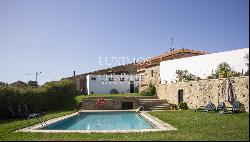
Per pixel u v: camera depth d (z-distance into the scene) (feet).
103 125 73.92
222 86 82.99
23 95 84.07
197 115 71.31
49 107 105.40
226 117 63.52
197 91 94.48
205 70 111.24
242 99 75.05
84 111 102.58
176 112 83.87
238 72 89.92
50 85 108.47
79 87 162.81
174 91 108.47
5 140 39.83
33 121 65.57
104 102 114.42
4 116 75.92
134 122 79.20
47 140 38.58
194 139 36.40
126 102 116.16
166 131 46.37
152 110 102.94
